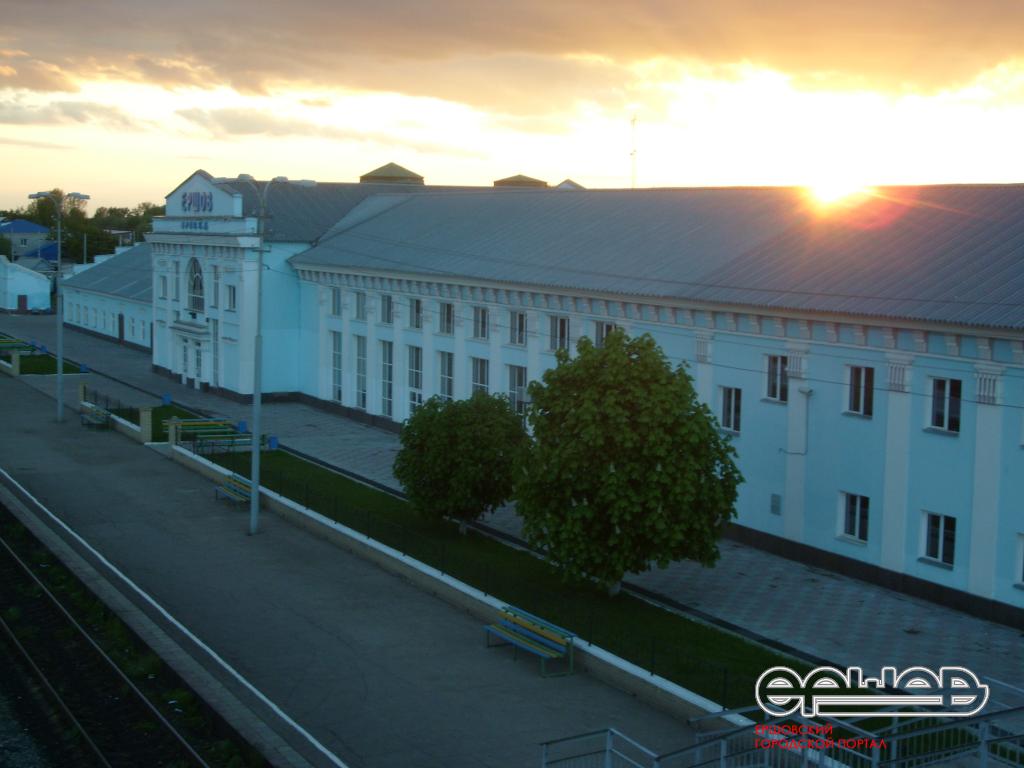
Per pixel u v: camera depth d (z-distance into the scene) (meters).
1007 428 28.83
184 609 30.02
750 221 43.44
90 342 98.75
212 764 20.70
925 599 31.23
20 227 178.12
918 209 38.31
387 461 50.72
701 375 38.09
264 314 65.38
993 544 29.31
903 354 31.23
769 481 36.12
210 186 68.50
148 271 97.88
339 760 20.72
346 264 59.38
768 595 31.69
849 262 35.69
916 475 31.30
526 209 57.59
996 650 27.12
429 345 53.75
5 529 38.94
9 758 21.23
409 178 88.88
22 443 54.59
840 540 33.78
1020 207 35.12
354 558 35.69
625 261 44.00
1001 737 18.16
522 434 37.25
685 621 29.16
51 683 24.88
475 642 27.81
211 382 70.38
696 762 20.09
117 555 35.44
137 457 51.81
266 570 34.09
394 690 24.41
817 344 33.88
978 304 29.67
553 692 24.47
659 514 28.17
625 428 28.08
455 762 20.73
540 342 45.81
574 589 31.94
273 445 52.78
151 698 23.86
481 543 37.19
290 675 25.22
